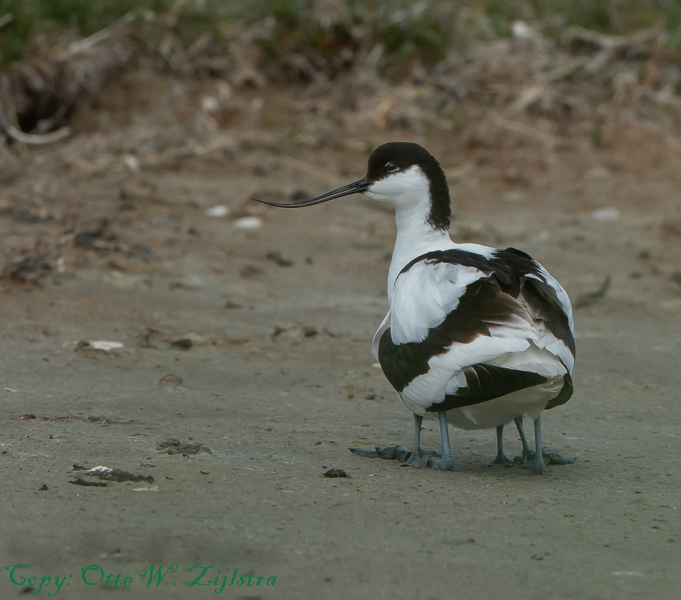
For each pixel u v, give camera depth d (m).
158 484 6.36
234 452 7.28
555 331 6.70
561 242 16.39
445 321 6.75
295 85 22.00
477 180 19.56
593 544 5.69
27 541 5.20
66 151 18.61
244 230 15.70
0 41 19.80
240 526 5.66
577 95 22.59
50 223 14.84
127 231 14.94
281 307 12.66
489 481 6.96
